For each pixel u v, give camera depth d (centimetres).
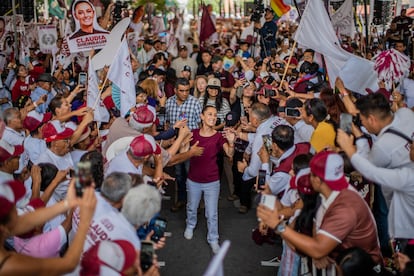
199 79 814
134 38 1324
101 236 326
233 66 1376
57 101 615
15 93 966
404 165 420
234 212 761
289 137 480
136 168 445
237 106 816
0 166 422
